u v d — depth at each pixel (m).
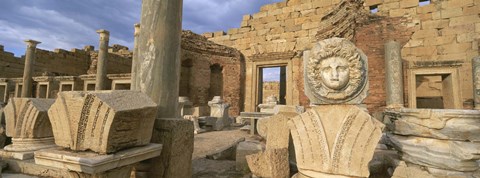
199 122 9.66
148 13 3.42
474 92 7.67
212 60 14.29
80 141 2.28
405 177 2.85
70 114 2.36
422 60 10.09
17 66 18.66
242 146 4.32
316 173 2.62
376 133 2.39
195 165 4.35
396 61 8.25
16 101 3.88
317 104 2.80
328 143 2.59
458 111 2.75
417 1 10.62
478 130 2.68
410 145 3.09
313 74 2.79
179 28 3.60
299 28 13.77
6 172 3.52
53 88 16.53
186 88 13.43
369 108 8.70
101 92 2.40
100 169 2.07
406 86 9.52
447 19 9.98
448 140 2.80
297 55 13.38
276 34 14.38
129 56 19.53
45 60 17.80
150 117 2.71
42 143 3.91
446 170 2.75
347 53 2.60
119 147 2.32
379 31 8.95
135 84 3.42
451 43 9.77
